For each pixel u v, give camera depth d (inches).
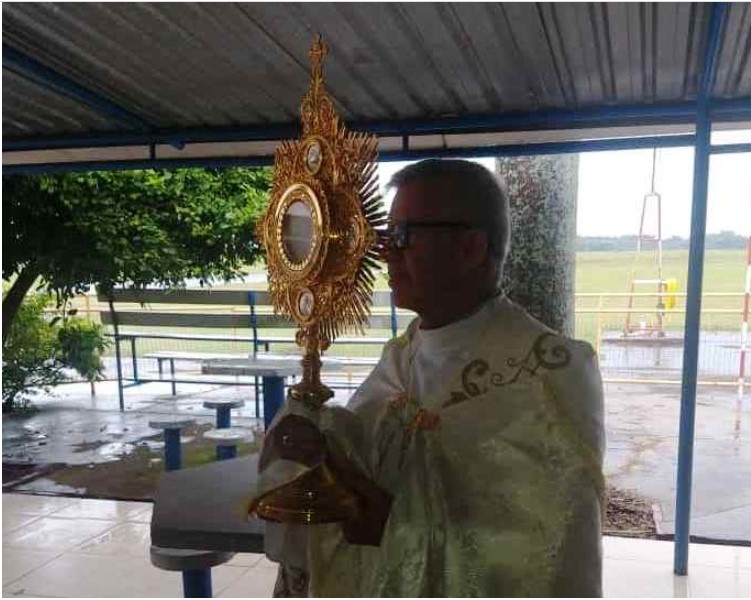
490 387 49.1
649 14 97.9
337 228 48.7
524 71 120.0
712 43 102.7
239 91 132.3
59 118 147.8
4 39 109.5
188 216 291.4
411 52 112.3
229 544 70.4
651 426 277.0
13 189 250.8
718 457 233.3
